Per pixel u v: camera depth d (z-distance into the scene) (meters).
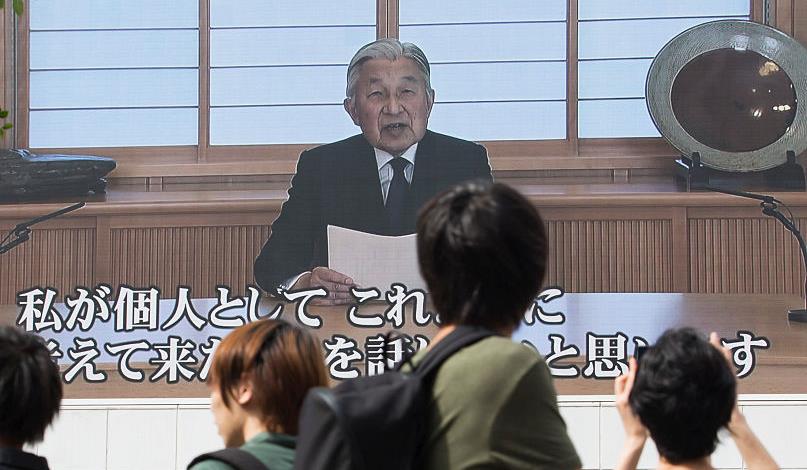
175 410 11.62
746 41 11.79
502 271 3.48
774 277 11.55
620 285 11.62
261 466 3.78
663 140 11.75
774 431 11.37
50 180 11.88
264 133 11.98
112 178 11.96
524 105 11.88
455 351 3.41
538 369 3.37
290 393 4.02
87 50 12.13
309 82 12.01
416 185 11.84
